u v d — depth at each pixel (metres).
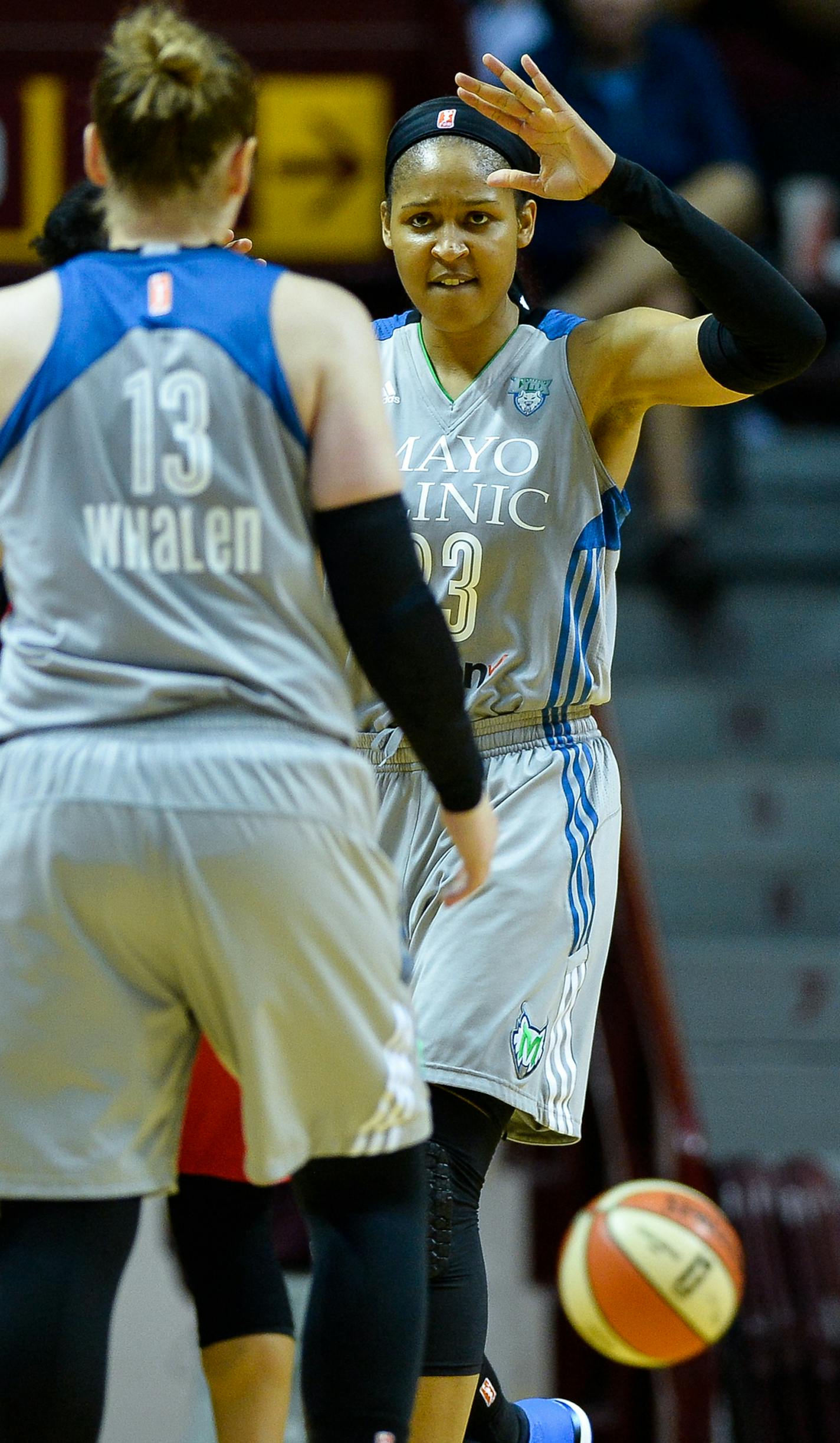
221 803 6.92
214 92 7.33
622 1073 17.80
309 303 7.30
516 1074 9.44
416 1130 7.59
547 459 9.77
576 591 9.84
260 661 7.12
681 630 25.78
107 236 8.40
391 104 22.41
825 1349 17.78
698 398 9.43
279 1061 7.15
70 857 6.92
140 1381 16.23
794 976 22.11
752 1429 17.56
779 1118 21.50
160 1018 7.16
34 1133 6.98
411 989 9.63
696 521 25.75
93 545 7.12
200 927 6.92
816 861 23.58
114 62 7.35
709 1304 12.03
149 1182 7.20
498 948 9.48
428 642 7.23
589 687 9.98
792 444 30.83
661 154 24.94
